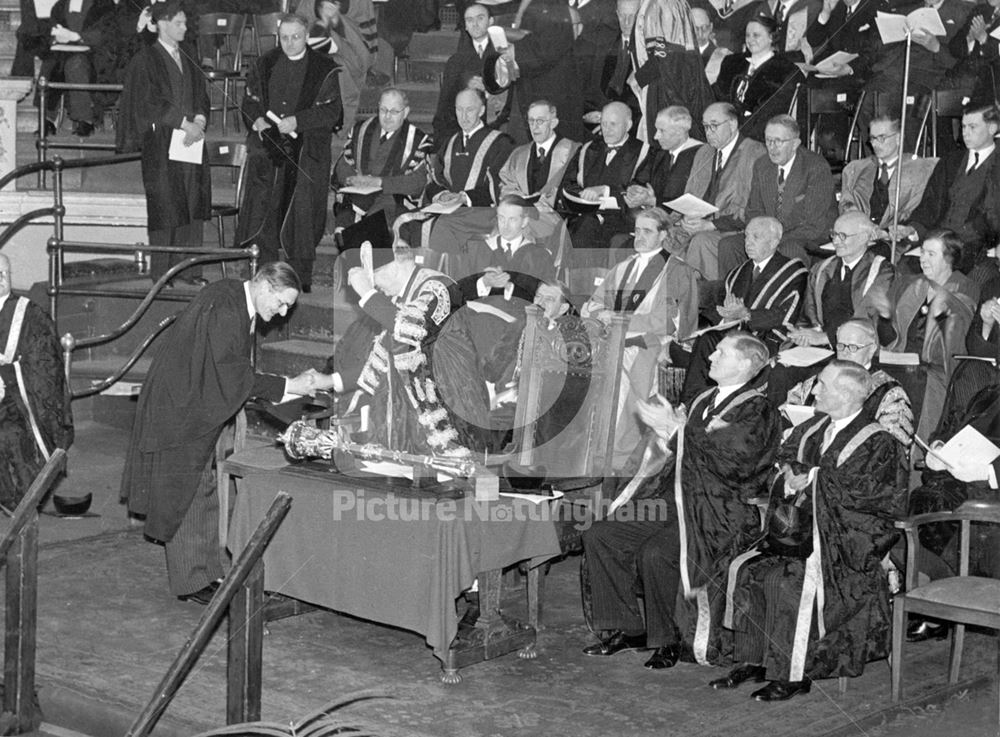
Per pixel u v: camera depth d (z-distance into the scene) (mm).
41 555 7195
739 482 5664
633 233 7879
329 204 9766
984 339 6457
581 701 5352
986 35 7488
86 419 9469
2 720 5344
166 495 6410
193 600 6527
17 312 7402
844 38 7980
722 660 5621
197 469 6410
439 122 8852
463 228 7934
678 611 5668
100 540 7473
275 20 10188
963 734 5098
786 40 8141
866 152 7855
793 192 7426
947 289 6586
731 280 7273
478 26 8719
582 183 8148
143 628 6195
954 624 5516
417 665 5754
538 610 6043
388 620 5605
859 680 5586
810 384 6367
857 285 6836
